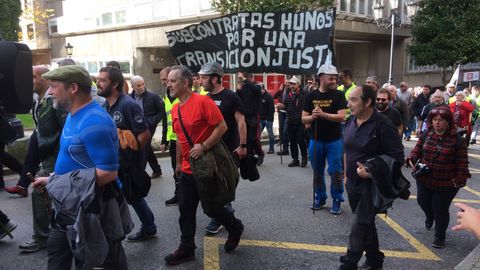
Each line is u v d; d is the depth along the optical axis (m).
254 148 8.29
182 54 6.98
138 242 4.42
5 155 6.22
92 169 2.65
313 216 5.29
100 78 3.93
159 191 6.44
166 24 23.66
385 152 3.35
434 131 4.32
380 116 3.40
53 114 3.67
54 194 2.62
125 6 25.69
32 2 30.97
